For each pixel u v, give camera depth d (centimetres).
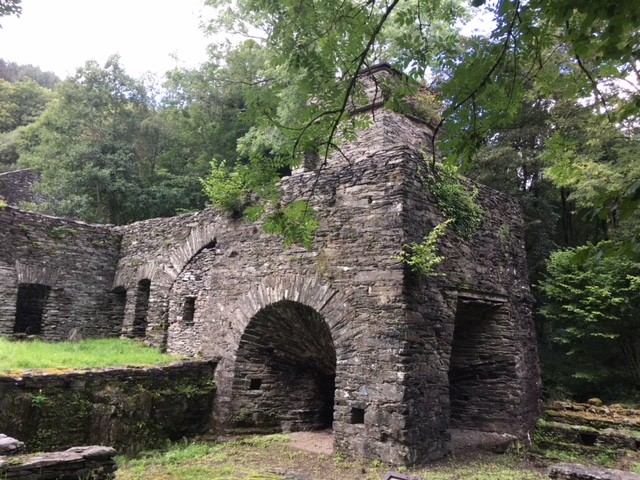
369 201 855
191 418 945
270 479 650
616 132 1191
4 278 1228
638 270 1265
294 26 391
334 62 395
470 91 359
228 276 1051
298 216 478
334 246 879
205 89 2034
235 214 1075
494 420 998
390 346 770
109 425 816
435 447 784
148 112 2220
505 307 1025
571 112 1403
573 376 1329
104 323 1416
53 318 1309
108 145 2055
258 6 433
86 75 2100
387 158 855
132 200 1978
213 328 1049
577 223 1884
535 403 1059
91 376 827
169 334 1243
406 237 803
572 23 367
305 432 992
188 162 2186
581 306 1318
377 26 360
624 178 1047
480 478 701
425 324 808
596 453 934
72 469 517
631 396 1277
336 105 414
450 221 830
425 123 1322
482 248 993
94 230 1442
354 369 802
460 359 1058
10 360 845
